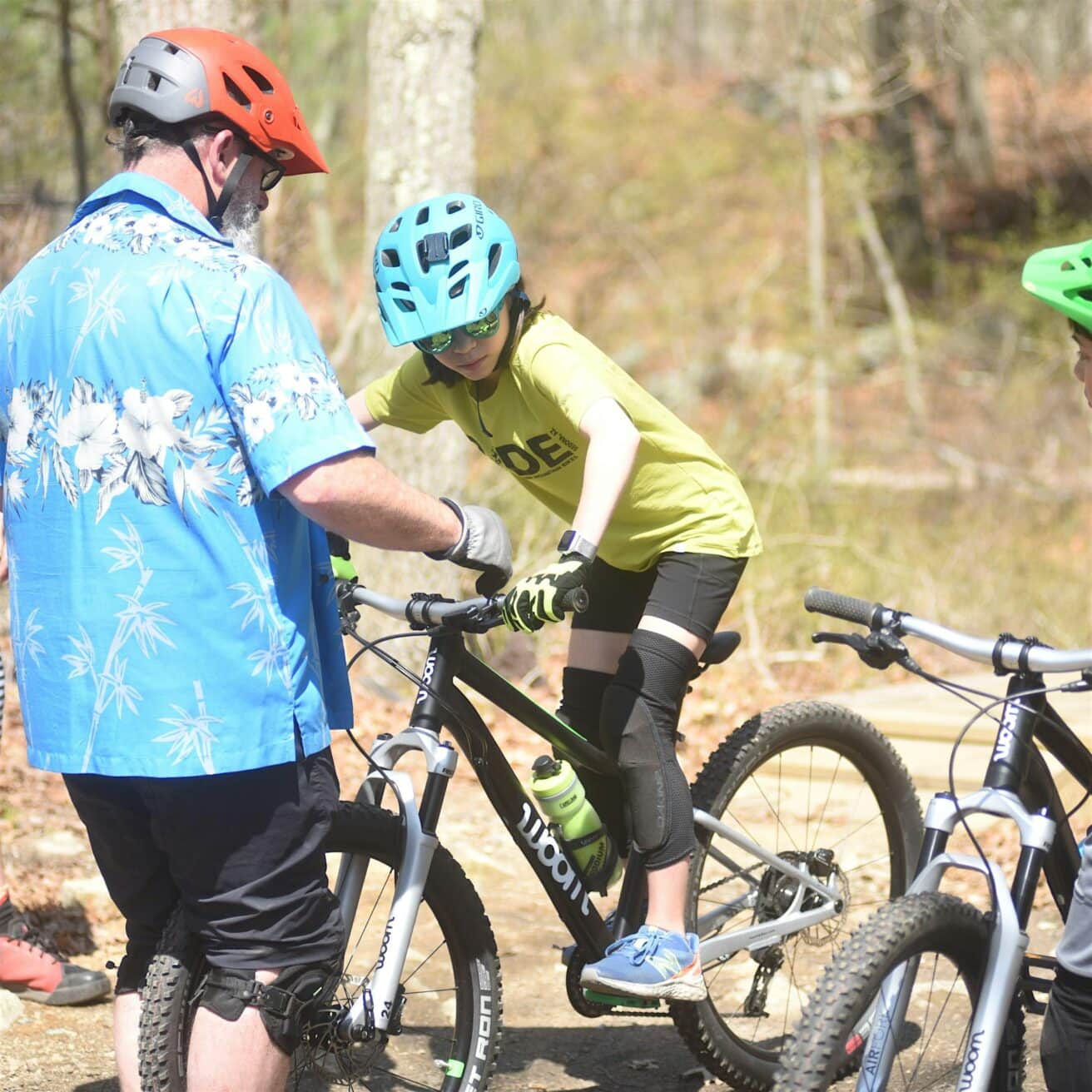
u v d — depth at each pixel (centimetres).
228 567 445
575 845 603
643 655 600
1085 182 3806
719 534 611
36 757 465
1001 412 2878
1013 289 3378
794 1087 445
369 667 1363
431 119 1359
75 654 450
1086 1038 451
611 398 555
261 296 445
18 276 476
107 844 498
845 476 2492
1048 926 845
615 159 4300
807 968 767
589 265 3966
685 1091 655
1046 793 570
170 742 443
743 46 4250
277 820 461
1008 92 4000
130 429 441
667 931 595
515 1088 648
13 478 468
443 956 742
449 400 610
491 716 1289
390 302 562
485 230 553
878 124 3447
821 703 689
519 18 4356
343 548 570
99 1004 701
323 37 2305
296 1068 532
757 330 3528
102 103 1812
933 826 501
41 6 1964
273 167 485
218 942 471
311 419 442
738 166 4247
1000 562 1961
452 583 1386
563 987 762
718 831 639
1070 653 475
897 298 3109
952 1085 520
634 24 5125
